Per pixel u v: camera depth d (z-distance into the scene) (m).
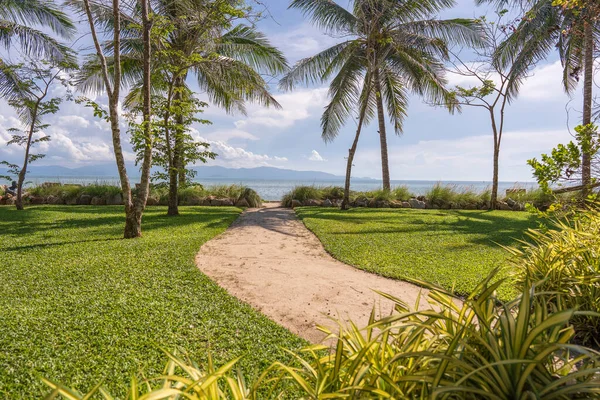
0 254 5.57
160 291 3.95
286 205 16.78
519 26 11.89
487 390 1.19
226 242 7.27
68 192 16.06
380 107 16.80
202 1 10.20
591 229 3.41
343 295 4.18
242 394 1.40
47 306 3.41
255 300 3.97
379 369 1.36
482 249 6.62
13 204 15.27
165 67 10.38
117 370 2.35
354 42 14.49
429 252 6.36
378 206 15.80
